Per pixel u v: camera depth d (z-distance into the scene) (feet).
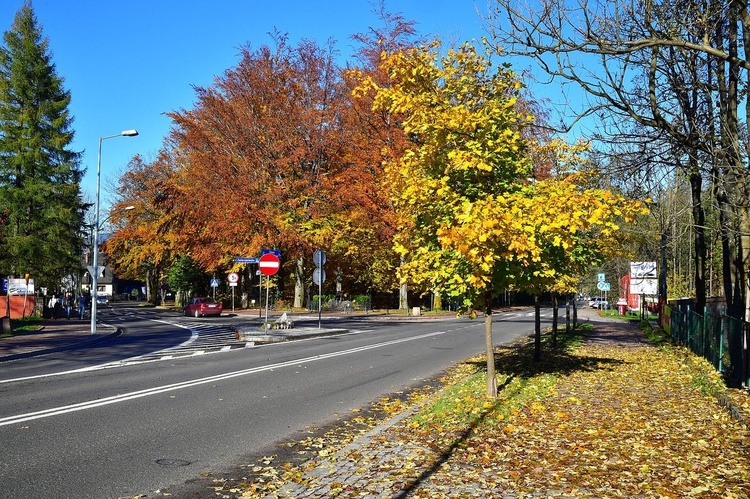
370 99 120.06
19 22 166.61
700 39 35.78
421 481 19.58
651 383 39.47
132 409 31.89
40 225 162.40
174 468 21.93
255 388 39.60
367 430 28.25
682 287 145.69
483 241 27.12
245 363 53.42
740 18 34.04
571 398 33.27
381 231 139.13
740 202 40.27
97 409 31.73
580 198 28.91
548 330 100.22
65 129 173.17
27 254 158.81
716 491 18.02
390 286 194.18
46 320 133.90
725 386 37.29
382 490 18.80
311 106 153.58
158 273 258.16
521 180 35.60
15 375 44.96
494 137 32.68
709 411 30.22
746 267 46.03
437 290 33.40
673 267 147.23
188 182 174.29
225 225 152.66
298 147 147.64
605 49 32.01
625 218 29.78
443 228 27.68
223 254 172.45
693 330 60.39
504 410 29.78
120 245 226.38
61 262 167.02
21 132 165.48
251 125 152.05
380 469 20.97
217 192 155.94
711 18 34.78
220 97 154.51
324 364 53.21
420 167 33.60
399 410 32.68
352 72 35.14
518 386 37.04
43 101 168.76
